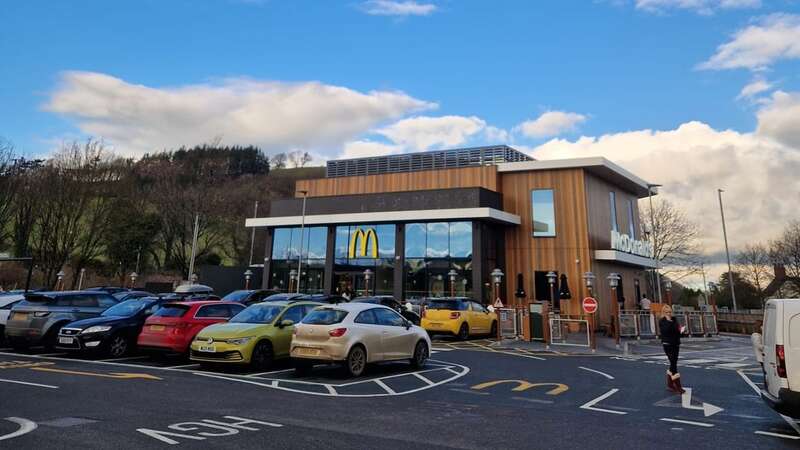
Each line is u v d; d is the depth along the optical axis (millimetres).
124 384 9664
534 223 33312
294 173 100750
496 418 7512
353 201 34625
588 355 18219
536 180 33844
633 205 41125
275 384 10297
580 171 32875
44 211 45438
